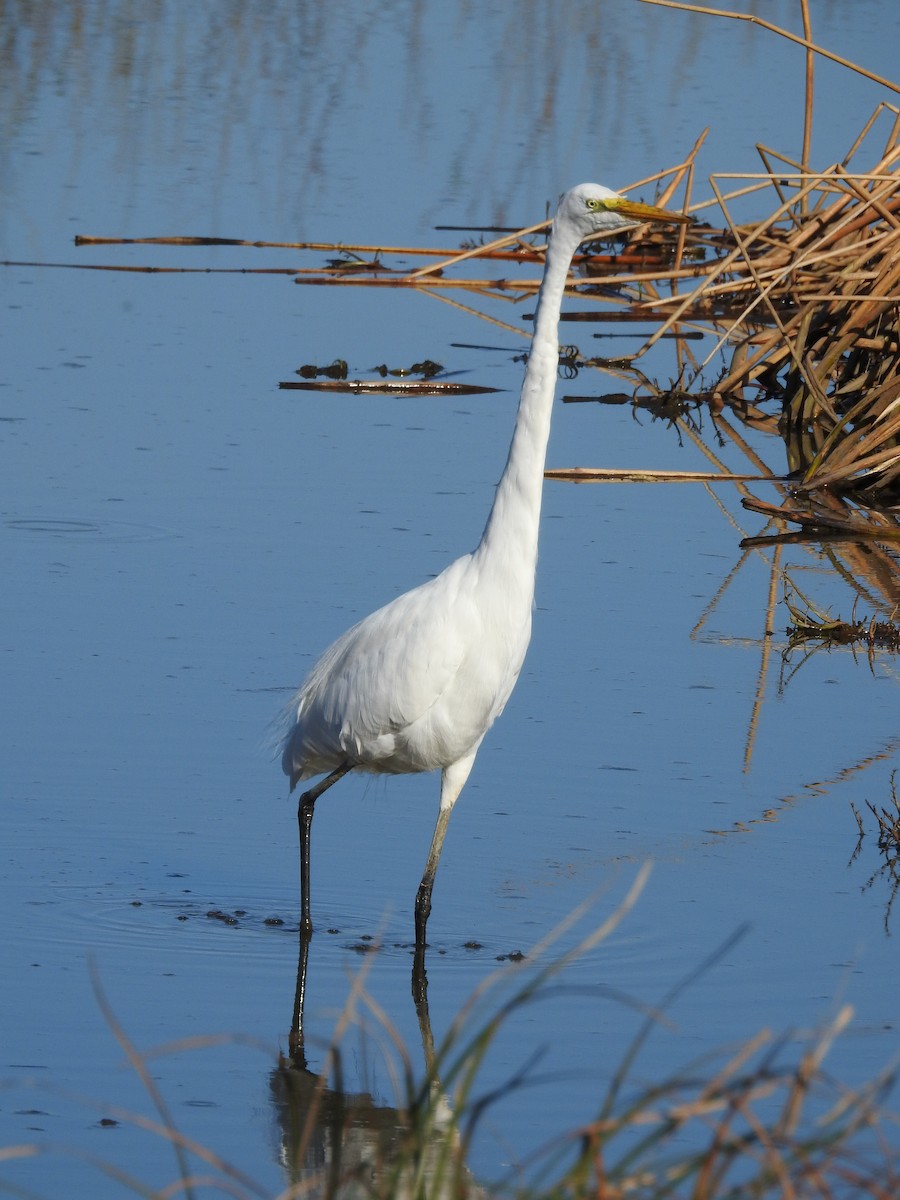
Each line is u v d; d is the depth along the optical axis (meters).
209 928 8.91
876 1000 8.16
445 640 8.64
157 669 12.08
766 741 11.46
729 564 15.31
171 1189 5.82
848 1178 5.40
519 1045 7.77
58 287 23.48
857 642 13.49
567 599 14.18
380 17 43.72
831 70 40.47
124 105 34.03
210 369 20.19
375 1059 7.67
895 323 19.03
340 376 20.22
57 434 17.42
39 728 11.09
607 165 30.52
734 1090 5.51
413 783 10.93
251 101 34.94
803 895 9.34
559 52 40.62
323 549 14.66
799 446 19.31
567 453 18.64
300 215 27.89
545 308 8.85
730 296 25.14
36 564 14.04
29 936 8.70
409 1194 5.88
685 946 8.77
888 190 19.41
